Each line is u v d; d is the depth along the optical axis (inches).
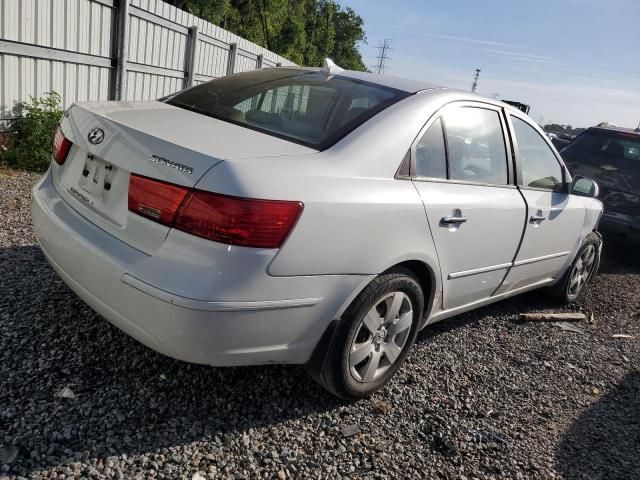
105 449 88.9
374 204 101.3
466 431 114.3
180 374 111.7
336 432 105.3
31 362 106.3
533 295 207.3
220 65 460.4
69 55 263.6
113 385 104.7
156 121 103.1
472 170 133.9
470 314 179.8
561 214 169.9
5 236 161.3
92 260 93.3
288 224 87.7
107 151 96.8
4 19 220.8
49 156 241.4
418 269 120.6
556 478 105.3
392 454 102.7
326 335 102.0
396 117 113.7
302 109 116.2
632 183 283.0
